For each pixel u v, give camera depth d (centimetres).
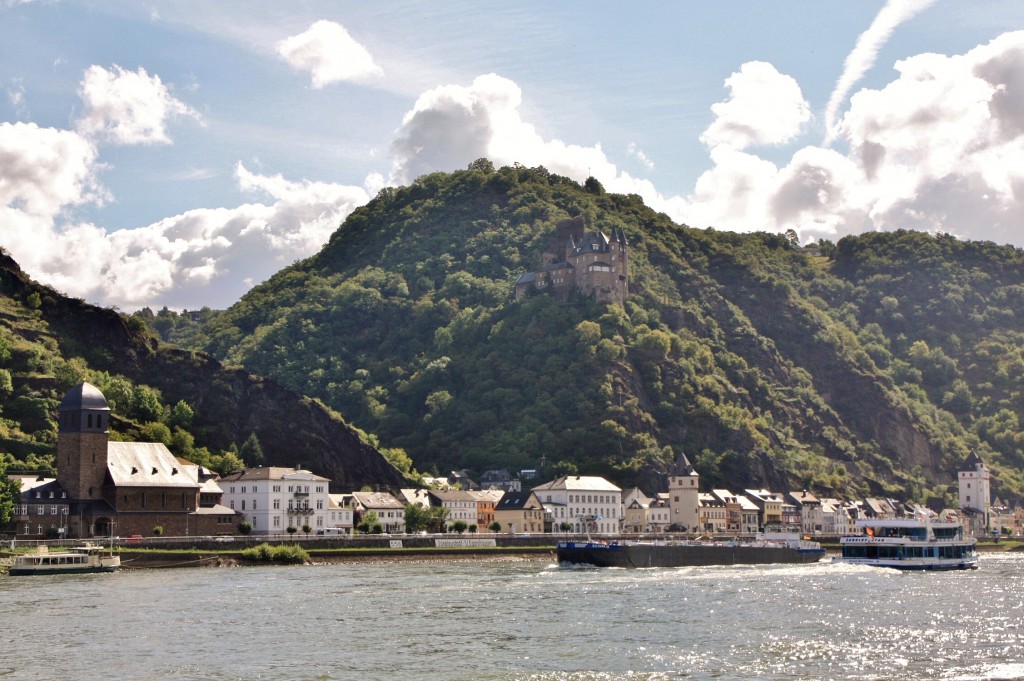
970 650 11844
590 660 11281
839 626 13438
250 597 16288
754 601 16012
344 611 14750
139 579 19425
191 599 16000
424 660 11281
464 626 13412
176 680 10400
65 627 13238
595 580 19538
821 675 10606
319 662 11181
